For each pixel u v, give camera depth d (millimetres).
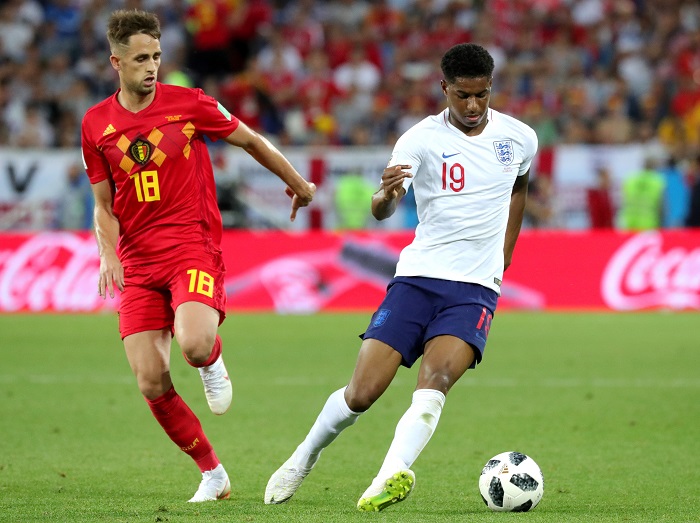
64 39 84375
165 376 21047
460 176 20281
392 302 20297
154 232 21156
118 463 26281
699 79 81812
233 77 83438
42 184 65625
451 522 18016
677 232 62688
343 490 23078
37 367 43594
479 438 29828
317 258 62844
